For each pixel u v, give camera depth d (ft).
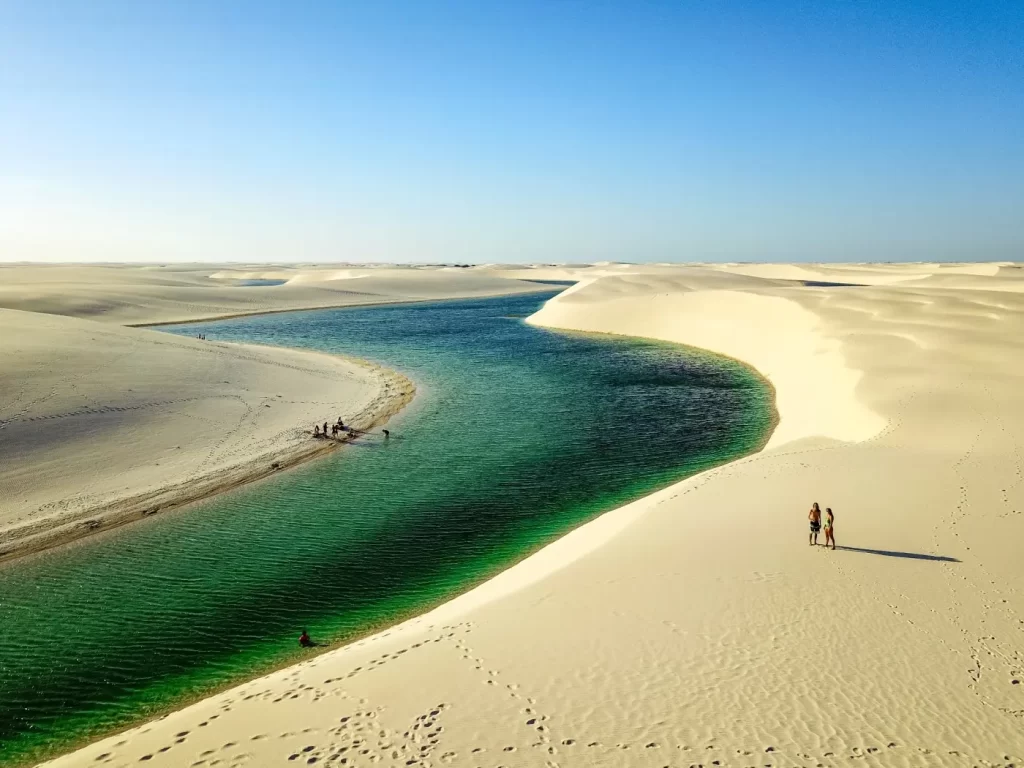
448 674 35.83
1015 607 41.34
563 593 45.24
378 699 33.83
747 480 67.87
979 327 143.02
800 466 71.05
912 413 88.94
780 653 37.01
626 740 30.09
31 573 56.65
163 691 41.45
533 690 34.06
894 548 49.98
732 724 31.14
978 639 38.09
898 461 70.69
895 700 32.86
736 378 150.82
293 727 31.89
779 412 117.60
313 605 51.93
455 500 74.64
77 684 42.27
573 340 220.43
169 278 439.63
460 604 48.21
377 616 50.21
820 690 33.71
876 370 113.09
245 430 97.40
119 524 66.49
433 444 97.25
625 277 345.10
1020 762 28.63
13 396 92.07
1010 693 33.37
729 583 45.44
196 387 112.57
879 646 37.55
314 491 77.15
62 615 50.44
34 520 65.51
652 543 53.21
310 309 345.10
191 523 67.46
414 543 63.26
